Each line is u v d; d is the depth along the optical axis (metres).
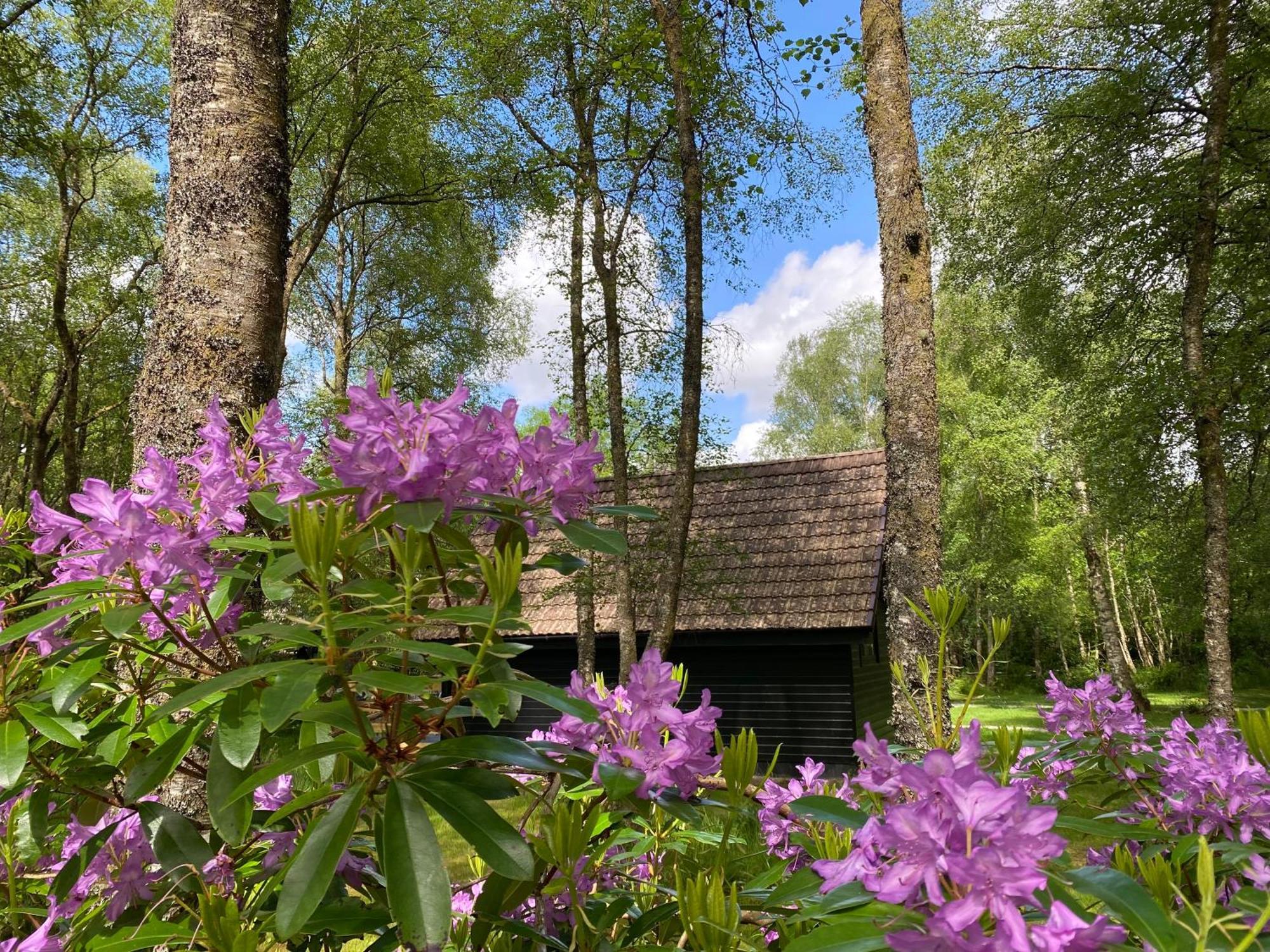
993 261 12.48
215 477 1.34
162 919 1.37
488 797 1.05
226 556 1.40
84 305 15.66
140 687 1.42
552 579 12.10
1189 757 1.53
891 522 4.50
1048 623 25.83
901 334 4.67
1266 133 10.28
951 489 22.12
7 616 1.56
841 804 1.13
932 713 1.43
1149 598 28.12
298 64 11.09
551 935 1.30
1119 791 1.83
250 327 2.33
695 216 7.55
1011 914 0.65
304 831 1.31
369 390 1.10
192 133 2.39
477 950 1.20
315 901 0.89
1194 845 1.19
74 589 1.16
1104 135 10.98
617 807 1.20
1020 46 11.40
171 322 2.29
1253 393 10.42
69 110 13.32
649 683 1.18
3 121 10.99
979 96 11.80
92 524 1.14
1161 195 10.12
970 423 21.20
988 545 21.50
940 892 0.69
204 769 1.48
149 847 1.39
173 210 2.39
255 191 2.41
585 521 1.27
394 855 0.92
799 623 10.18
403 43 10.97
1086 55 11.30
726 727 10.79
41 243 15.59
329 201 12.17
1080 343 12.15
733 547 10.95
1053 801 1.76
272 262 2.42
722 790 1.39
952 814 0.71
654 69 8.52
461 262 16.09
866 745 0.91
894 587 4.37
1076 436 12.27
